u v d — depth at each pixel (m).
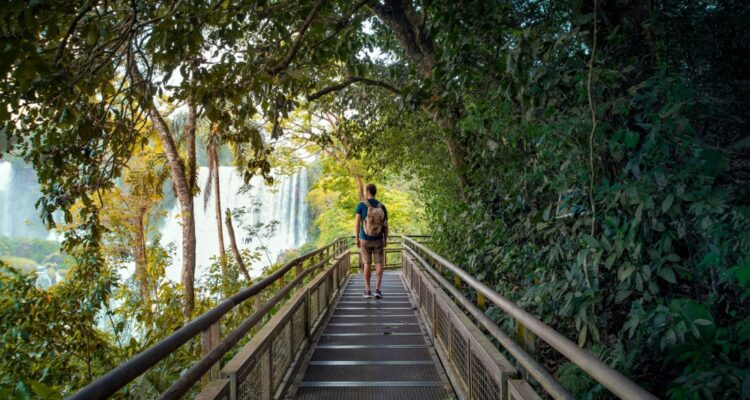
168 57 2.63
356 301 7.57
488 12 3.08
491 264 4.74
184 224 9.99
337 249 8.84
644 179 1.93
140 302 5.91
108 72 3.00
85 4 2.26
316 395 3.39
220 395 1.96
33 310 4.30
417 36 5.32
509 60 2.54
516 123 3.37
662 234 1.99
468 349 2.94
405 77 6.91
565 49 2.54
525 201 3.75
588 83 2.11
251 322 2.61
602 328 2.48
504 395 2.09
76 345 4.60
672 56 2.41
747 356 1.65
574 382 2.13
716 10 2.39
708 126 2.28
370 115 8.26
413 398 3.32
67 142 2.90
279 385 3.26
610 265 2.06
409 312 6.61
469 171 5.03
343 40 3.98
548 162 2.86
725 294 2.07
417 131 7.94
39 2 1.97
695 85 2.39
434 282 4.99
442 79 3.43
